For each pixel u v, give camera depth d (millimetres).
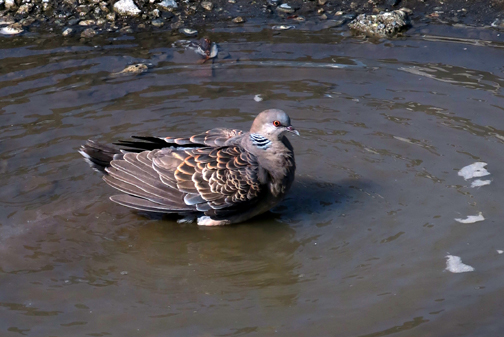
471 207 5438
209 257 5090
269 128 5254
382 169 5957
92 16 8375
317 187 5793
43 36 7977
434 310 4414
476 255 4910
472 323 4297
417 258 4910
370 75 7309
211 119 6582
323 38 8016
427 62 7539
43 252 5043
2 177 5781
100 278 4809
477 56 7625
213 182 5180
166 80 7184
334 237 5211
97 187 5797
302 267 4910
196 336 4227
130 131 6359
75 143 6203
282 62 7527
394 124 6531
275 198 5367
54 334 4227
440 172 5863
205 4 8672
